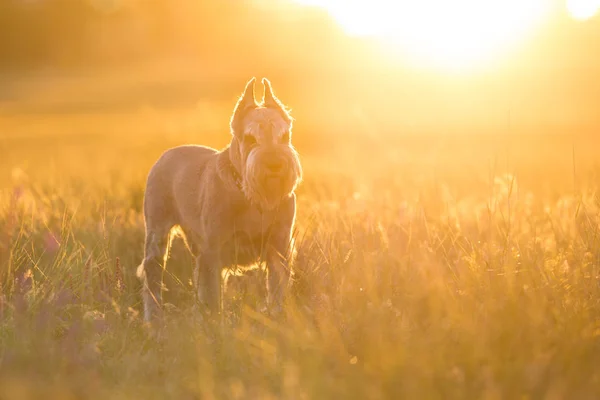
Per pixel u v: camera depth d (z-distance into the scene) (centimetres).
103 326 678
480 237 870
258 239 803
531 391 523
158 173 923
